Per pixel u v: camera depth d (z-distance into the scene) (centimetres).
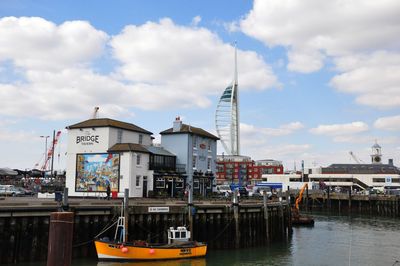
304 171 15850
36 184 7531
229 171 17350
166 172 5184
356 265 3197
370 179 14150
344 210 9269
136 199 4141
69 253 695
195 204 3462
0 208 2431
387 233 5134
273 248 3856
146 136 5516
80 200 3566
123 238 2797
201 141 5900
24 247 2534
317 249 3881
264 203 4016
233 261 3127
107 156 4800
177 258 2959
